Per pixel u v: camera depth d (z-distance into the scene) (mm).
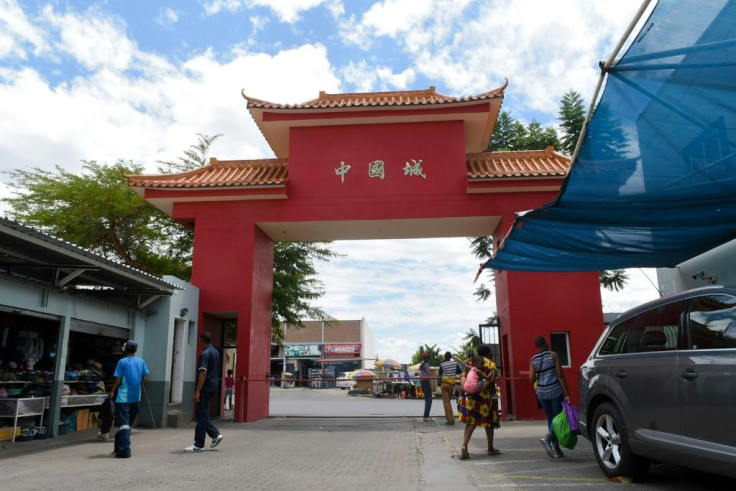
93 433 10961
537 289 14516
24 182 19984
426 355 14508
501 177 14406
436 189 14977
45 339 11641
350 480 6492
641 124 5777
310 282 21734
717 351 4785
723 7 4441
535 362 8102
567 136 22484
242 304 14766
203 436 8945
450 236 17000
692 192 6812
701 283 10695
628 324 6168
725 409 4578
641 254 10031
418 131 15367
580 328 14234
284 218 15117
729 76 4973
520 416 13883
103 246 20562
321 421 14406
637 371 5641
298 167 15383
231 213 15281
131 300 12695
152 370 12836
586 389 6531
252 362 14758
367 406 24062
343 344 54719
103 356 12945
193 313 14453
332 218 15008
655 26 4754
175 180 15742
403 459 8117
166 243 21312
